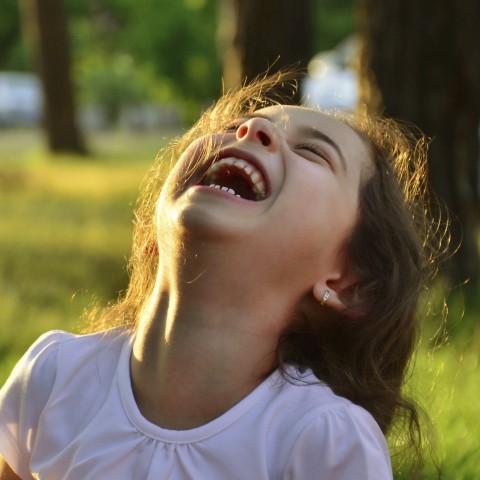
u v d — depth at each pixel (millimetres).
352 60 10383
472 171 9828
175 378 3104
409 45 9617
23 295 9852
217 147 3223
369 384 3391
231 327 3084
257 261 3035
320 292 3178
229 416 3059
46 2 33594
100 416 3207
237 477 3002
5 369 6871
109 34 50188
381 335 3379
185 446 3053
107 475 3102
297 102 11547
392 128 4016
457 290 9500
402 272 3389
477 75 9672
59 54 34000
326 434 2998
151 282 3648
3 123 54938
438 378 6387
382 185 3389
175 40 42312
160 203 3236
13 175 23625
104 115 69125
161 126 70312
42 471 3291
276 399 3090
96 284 10641
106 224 16156
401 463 4105
